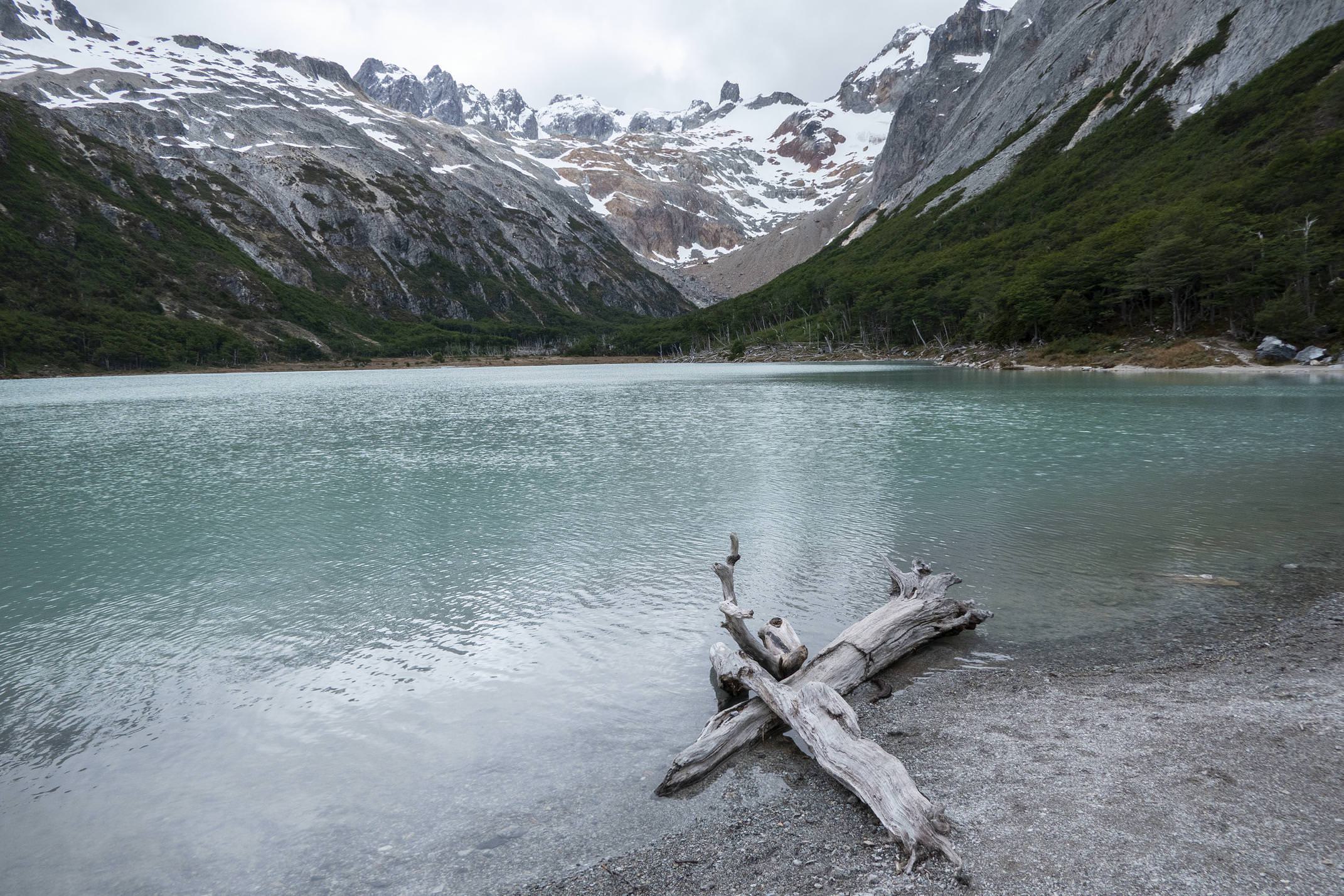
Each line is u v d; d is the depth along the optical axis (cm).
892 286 17412
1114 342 9900
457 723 968
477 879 654
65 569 1791
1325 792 675
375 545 1930
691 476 2820
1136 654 1077
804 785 780
